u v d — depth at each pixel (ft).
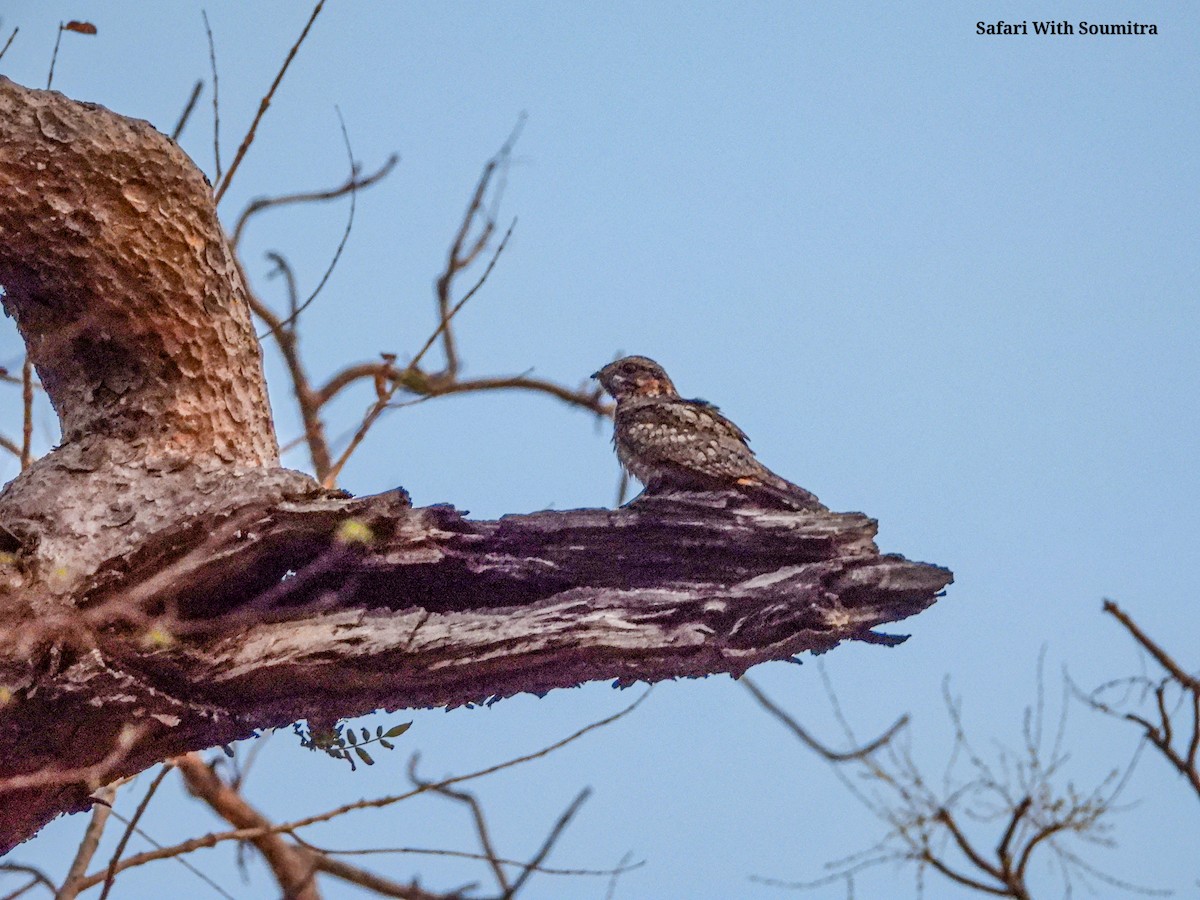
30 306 35.65
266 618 32.48
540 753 34.04
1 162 33.30
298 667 31.91
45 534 32.07
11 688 30.25
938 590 32.58
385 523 33.06
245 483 33.01
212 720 32.27
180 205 35.01
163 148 34.86
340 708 33.04
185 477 33.65
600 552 33.94
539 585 34.19
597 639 32.30
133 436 34.63
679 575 34.04
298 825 34.50
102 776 32.24
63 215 33.81
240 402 35.81
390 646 32.04
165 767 32.09
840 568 32.73
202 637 32.17
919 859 51.11
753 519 33.53
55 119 33.73
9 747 30.99
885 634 33.14
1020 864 50.78
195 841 34.78
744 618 32.68
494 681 32.99
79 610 31.50
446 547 33.58
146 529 32.27
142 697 31.24
